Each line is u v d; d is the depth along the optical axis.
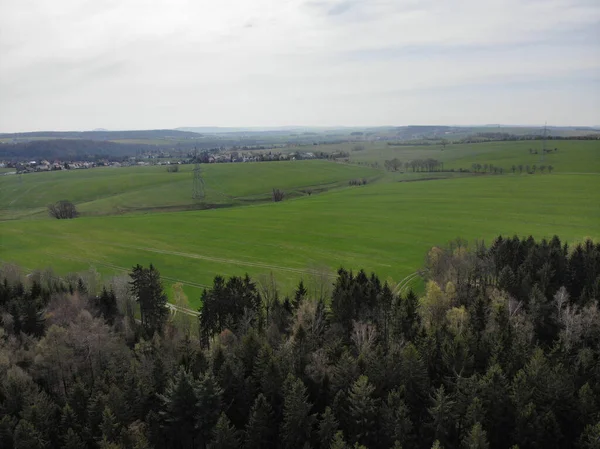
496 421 60.25
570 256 110.12
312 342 79.38
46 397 68.19
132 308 113.56
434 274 116.12
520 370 62.88
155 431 63.16
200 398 62.44
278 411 65.69
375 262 147.38
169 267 150.88
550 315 88.81
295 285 131.00
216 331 99.44
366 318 89.69
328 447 58.81
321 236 177.62
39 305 103.88
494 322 83.00
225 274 143.25
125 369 76.50
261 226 195.62
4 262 154.00
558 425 57.47
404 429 57.97
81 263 155.62
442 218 191.88
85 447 61.09
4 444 59.62
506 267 101.38
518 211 195.50
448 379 68.00
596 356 76.06
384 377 66.75
